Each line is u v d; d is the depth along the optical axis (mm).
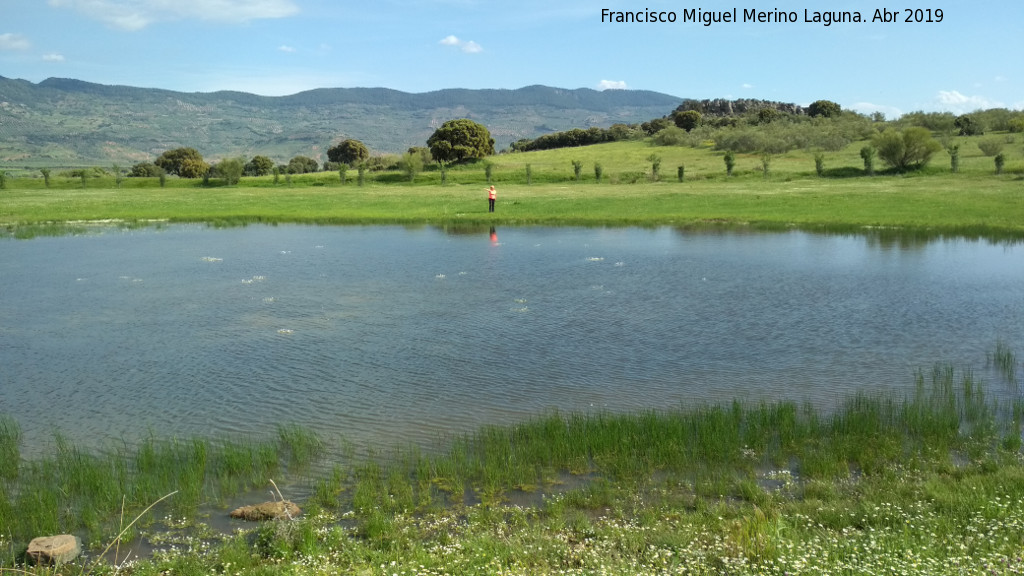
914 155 79750
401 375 17953
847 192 64188
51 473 12445
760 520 10062
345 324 23203
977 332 21422
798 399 15969
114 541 10391
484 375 17906
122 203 68688
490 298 27016
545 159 116062
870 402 15164
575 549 9672
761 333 21562
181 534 10727
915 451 12859
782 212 53625
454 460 12727
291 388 17078
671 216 52969
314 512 11125
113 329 22766
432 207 62688
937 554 8695
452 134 115375
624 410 15422
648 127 163000
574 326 22609
